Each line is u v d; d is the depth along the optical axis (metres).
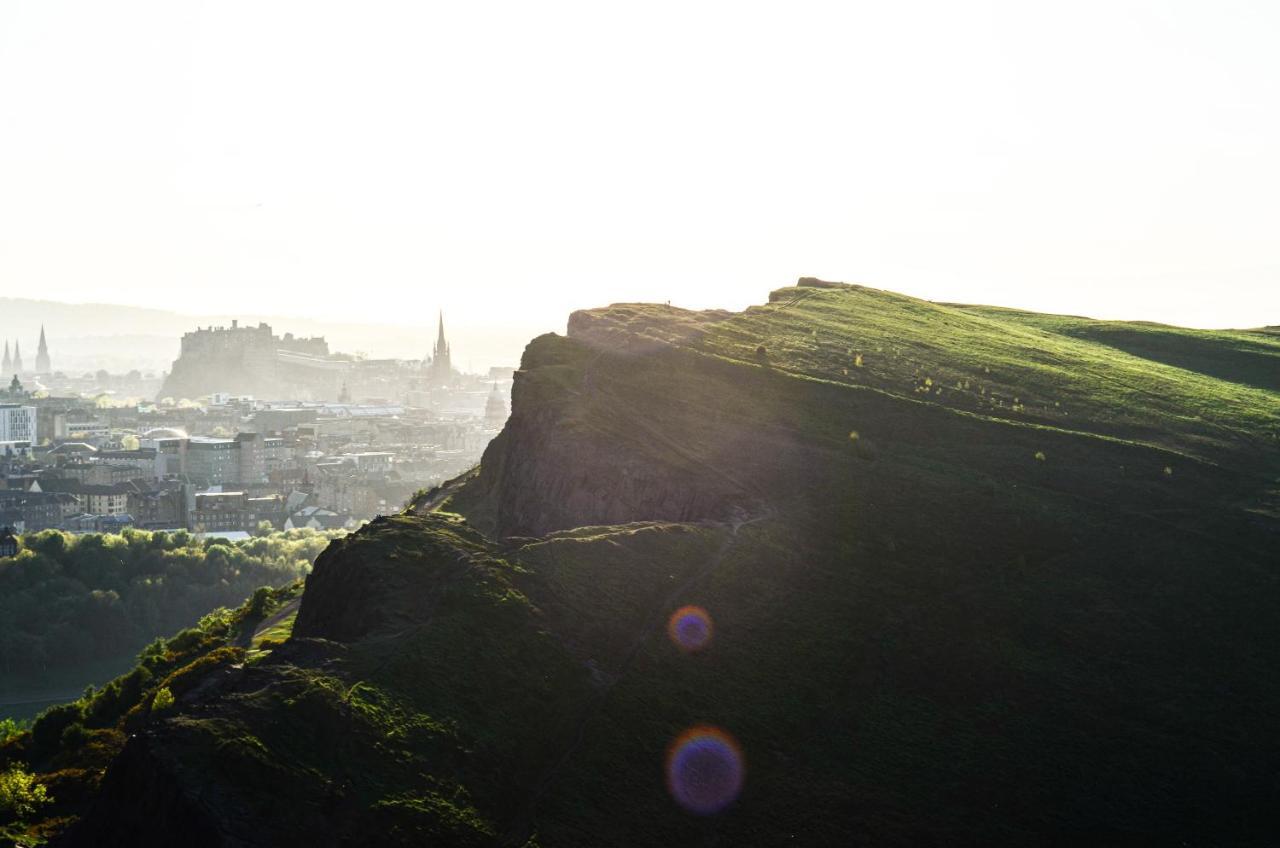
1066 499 153.00
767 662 120.50
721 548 136.38
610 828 97.06
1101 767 113.31
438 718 100.31
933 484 154.12
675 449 161.25
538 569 123.12
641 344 192.88
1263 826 107.75
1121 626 131.62
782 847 99.94
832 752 111.69
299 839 85.19
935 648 126.62
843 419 170.25
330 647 106.62
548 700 108.00
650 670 114.62
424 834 89.44
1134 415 176.75
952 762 112.31
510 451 179.88
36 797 137.25
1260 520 148.62
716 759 107.19
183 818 84.00
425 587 119.31
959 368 192.88
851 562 138.50
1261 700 122.00
